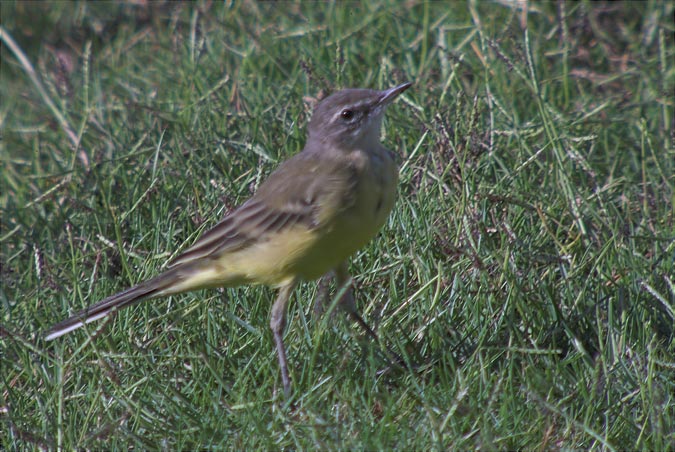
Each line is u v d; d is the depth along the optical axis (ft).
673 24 52.85
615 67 50.85
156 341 34.17
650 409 27.91
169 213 41.19
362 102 32.30
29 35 62.13
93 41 60.70
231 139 46.55
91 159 46.83
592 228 38.40
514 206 39.01
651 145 41.11
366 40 53.36
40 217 43.70
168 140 47.42
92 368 32.60
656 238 36.14
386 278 37.01
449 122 44.47
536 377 29.48
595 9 52.75
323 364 32.73
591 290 34.99
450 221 38.50
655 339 31.86
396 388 32.24
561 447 27.68
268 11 58.23
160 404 30.91
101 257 39.27
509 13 53.78
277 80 52.47
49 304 36.96
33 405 32.22
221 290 37.06
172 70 55.72
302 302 36.42
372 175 32.17
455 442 27.30
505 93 46.91
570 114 46.70
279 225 32.30
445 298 35.35
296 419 29.58
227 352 33.37
